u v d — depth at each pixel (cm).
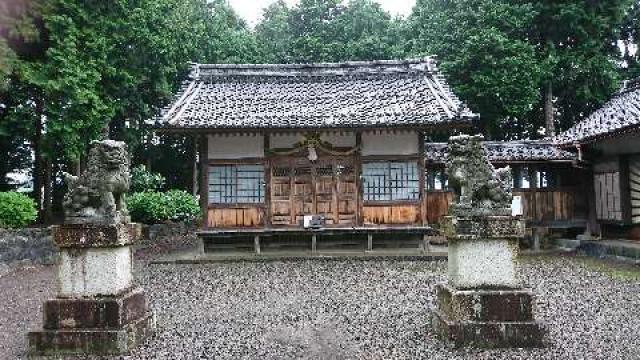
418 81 2064
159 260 1672
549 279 1292
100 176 731
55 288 1237
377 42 3209
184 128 1667
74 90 1820
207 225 1798
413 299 1066
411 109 1772
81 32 1912
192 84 2067
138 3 2216
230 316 940
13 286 1266
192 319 917
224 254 1786
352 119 1697
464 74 2714
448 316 741
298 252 1794
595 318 886
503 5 2709
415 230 1767
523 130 3144
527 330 704
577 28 2705
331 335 804
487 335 704
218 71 2144
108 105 2123
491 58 2591
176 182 3434
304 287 1231
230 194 1814
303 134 1806
